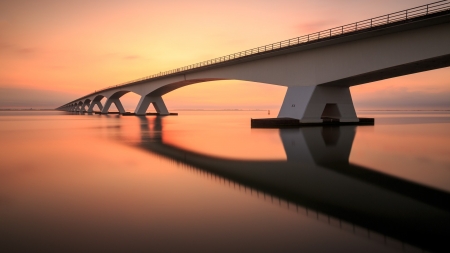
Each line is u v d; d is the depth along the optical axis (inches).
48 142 784.3
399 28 916.6
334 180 379.2
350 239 208.2
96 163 488.7
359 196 311.0
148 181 369.4
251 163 493.7
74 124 1611.7
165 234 213.6
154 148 671.1
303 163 493.7
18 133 1053.8
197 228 224.5
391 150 629.0
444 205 283.0
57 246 194.7
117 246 194.9
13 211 260.4
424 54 884.0
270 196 308.7
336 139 813.9
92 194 312.0
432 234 217.8
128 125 1530.5
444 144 727.1
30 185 348.2
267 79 1455.5
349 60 1091.9
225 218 245.4
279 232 219.0
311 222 239.1
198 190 329.7
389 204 285.0
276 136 898.1
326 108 1412.4
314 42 1161.4
